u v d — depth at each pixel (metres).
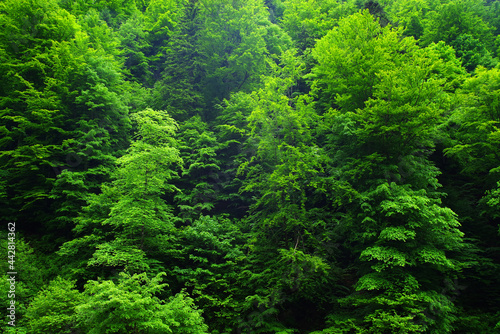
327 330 10.43
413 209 10.61
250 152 17.81
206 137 17.66
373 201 11.84
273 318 11.75
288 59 15.43
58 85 16.14
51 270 12.78
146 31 33.38
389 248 10.64
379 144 13.15
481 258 12.03
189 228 13.45
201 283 12.41
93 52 18.48
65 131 15.94
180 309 9.29
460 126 14.21
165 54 31.52
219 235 13.78
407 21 26.55
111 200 13.29
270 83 14.83
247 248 14.24
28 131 16.83
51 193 14.66
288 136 14.27
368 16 15.89
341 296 12.79
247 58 21.86
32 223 15.52
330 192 14.53
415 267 11.34
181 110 19.86
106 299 8.30
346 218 12.29
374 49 14.42
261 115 14.45
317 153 14.29
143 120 12.49
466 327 10.60
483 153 13.62
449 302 10.34
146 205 12.07
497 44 26.50
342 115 13.34
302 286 11.69
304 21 27.78
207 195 16.62
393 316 9.45
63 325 9.12
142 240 12.02
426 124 11.94
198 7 24.77
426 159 13.91
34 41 17.62
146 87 27.11
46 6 18.41
